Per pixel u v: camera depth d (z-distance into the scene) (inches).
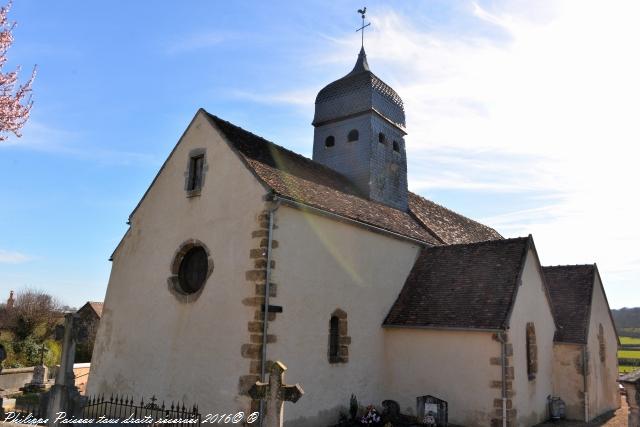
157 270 520.4
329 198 547.8
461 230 874.1
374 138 727.1
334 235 515.2
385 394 549.0
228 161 491.8
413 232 664.4
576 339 598.5
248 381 408.8
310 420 451.5
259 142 579.5
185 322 475.5
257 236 441.1
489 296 524.7
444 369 515.2
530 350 544.7
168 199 536.1
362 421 486.9
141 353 503.2
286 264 452.1
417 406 506.0
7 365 864.3
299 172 576.7
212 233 481.7
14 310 1071.6
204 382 440.8
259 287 426.0
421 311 554.9
